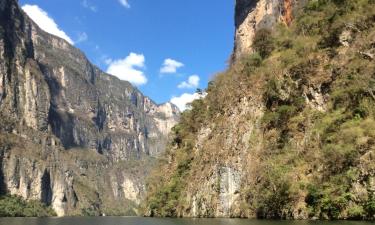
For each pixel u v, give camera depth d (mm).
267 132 75125
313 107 70875
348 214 52125
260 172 70438
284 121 73250
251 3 138875
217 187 81375
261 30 96750
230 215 76125
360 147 53625
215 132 90250
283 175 64000
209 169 85688
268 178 66750
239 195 75250
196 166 93625
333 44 73500
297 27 89500
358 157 53156
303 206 58750
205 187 85250
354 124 58781
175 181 104875
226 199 78250
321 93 70500
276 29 106562
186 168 103000
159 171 130125
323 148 60875
